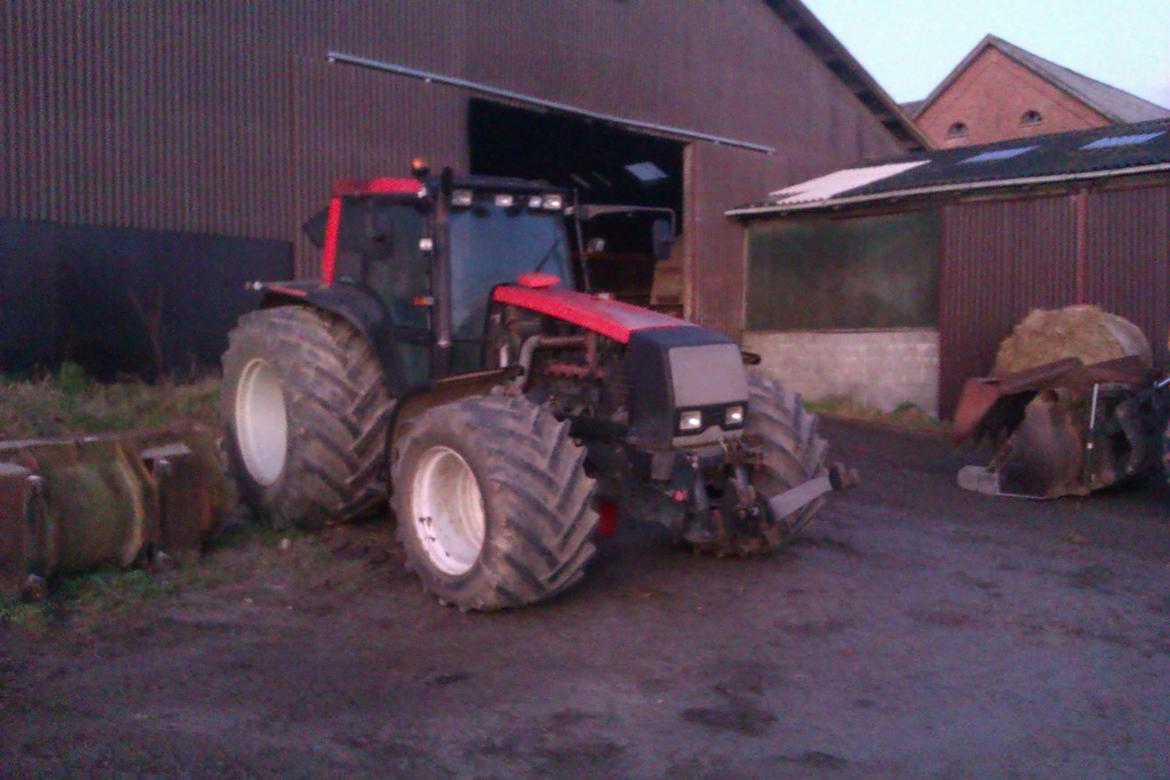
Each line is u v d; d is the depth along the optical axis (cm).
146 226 1112
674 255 1797
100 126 1074
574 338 638
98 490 587
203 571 625
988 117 3272
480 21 1427
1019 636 554
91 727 412
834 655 520
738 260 1836
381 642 524
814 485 625
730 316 1825
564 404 645
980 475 972
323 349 695
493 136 1555
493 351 668
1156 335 1323
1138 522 859
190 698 445
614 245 1156
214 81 1163
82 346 1066
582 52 1562
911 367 1588
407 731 422
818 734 428
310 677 475
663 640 536
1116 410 937
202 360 1163
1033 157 1569
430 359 668
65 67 1046
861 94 2092
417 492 594
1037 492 949
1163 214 1315
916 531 800
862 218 1653
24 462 565
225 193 1177
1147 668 509
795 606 596
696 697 464
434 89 1378
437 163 1385
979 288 1484
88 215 1068
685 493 587
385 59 1321
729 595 614
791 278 1767
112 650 496
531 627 552
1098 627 570
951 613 591
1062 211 1403
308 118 1249
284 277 1231
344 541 695
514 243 703
